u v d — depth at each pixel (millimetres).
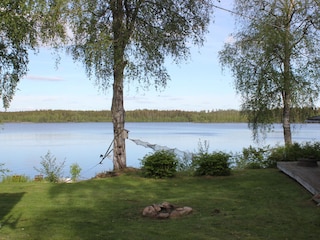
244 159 13438
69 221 6520
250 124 15797
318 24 14062
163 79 12273
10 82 10844
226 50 15523
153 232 5738
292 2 14477
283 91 14531
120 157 12648
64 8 10727
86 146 36969
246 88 14953
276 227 5895
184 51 12461
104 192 9375
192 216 6715
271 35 14125
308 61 14398
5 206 7766
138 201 8250
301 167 10906
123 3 11703
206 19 12500
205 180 10797
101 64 11367
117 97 12508
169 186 10086
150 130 80500
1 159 25766
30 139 48688
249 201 7961
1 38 10180
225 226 5984
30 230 5945
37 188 10000
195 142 37469
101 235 5637
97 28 11289
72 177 13133
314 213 6688
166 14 11852
